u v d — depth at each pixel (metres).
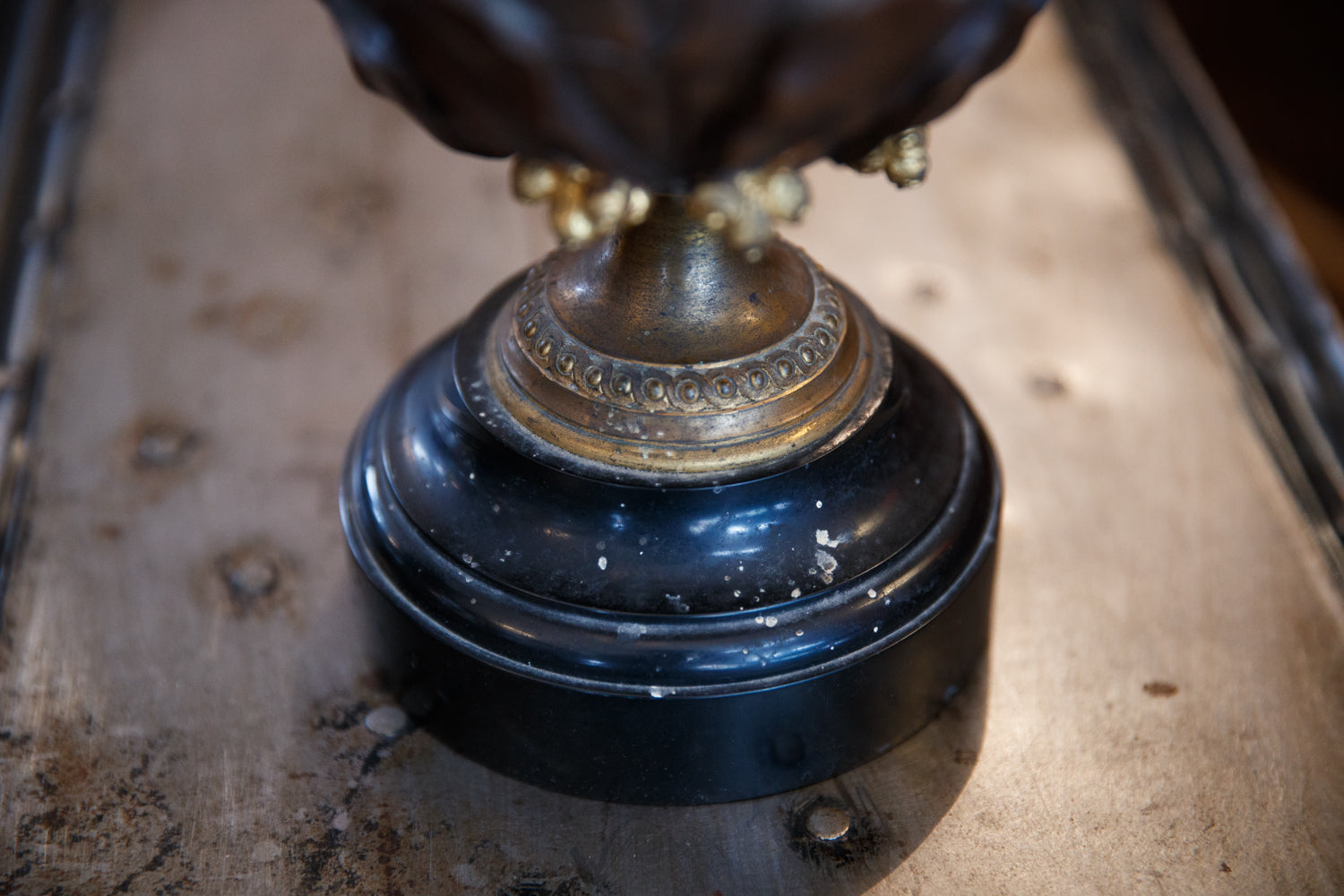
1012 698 0.43
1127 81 0.67
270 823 0.41
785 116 0.32
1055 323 0.54
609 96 0.32
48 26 0.67
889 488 0.40
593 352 0.39
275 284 0.55
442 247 0.57
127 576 0.46
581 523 0.39
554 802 0.41
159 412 0.50
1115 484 0.49
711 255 0.38
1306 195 1.01
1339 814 0.41
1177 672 0.44
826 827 0.41
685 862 0.40
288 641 0.45
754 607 0.39
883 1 0.31
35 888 0.40
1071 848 0.41
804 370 0.39
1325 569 0.47
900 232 0.57
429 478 0.40
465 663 0.40
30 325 0.53
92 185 0.59
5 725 0.43
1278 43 1.14
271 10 0.71
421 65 0.33
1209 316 0.54
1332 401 0.52
